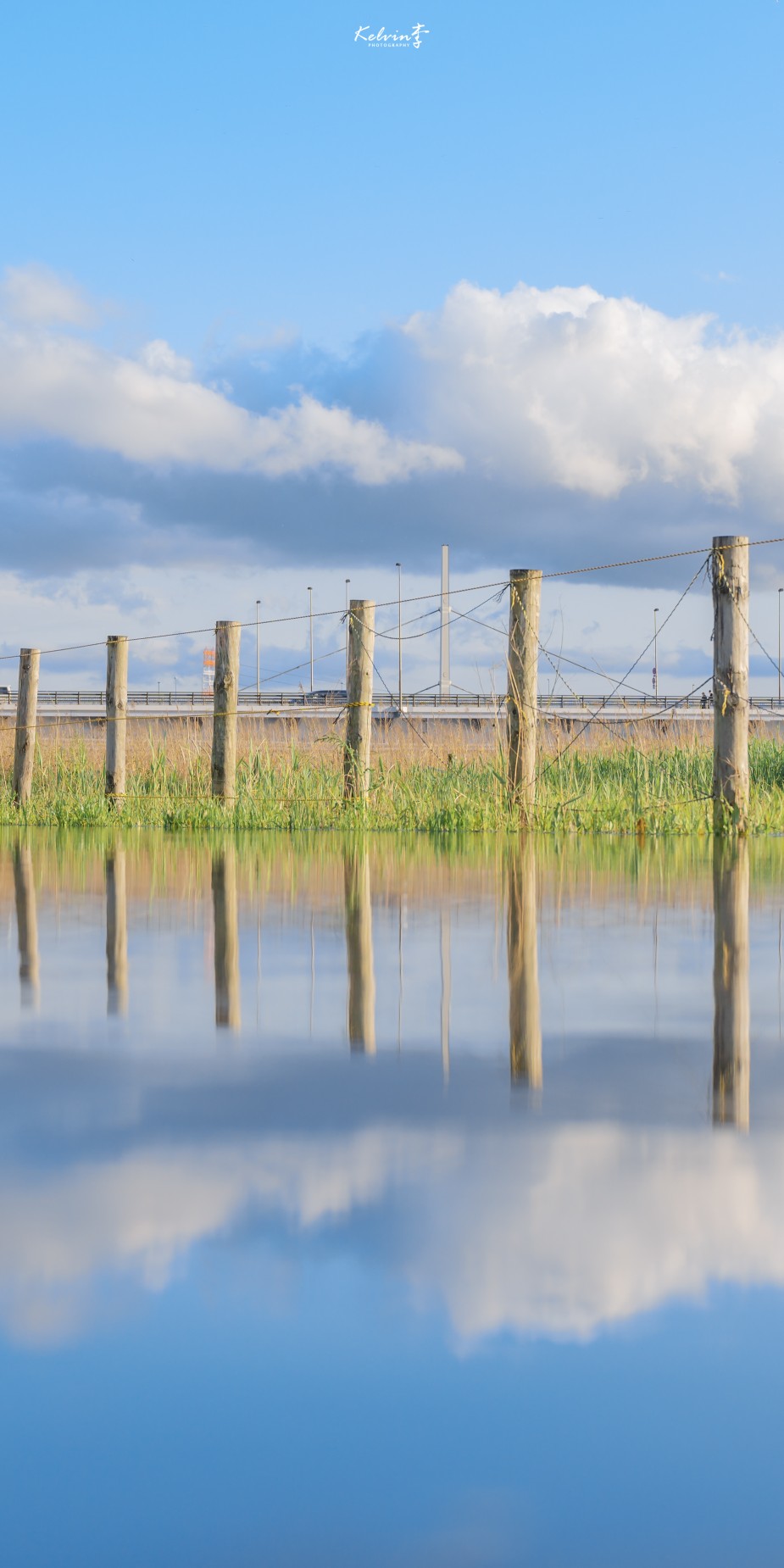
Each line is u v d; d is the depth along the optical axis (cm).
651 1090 281
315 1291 165
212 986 415
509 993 402
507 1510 119
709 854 903
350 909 612
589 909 609
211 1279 170
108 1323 156
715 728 1075
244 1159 226
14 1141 238
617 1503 120
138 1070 300
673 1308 160
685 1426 133
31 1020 361
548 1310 160
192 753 1436
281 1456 127
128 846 1005
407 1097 273
